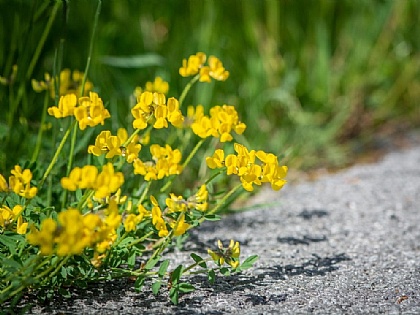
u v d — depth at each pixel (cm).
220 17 125
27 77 95
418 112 128
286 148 110
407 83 129
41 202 86
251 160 82
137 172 81
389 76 128
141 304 82
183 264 88
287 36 128
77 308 82
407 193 101
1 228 81
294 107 115
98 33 112
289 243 92
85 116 80
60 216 76
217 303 83
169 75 113
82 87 89
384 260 89
